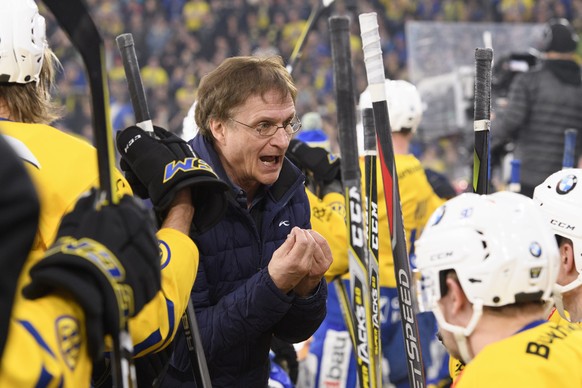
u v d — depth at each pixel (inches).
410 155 208.7
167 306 85.7
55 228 84.6
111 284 66.9
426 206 209.2
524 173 288.2
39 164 85.8
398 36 586.9
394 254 102.5
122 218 70.2
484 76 106.7
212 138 115.3
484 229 81.0
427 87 330.6
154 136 98.6
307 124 258.8
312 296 113.6
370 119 109.3
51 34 540.1
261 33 578.9
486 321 82.0
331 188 166.1
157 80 552.1
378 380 110.7
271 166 113.3
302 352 204.2
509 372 78.2
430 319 211.0
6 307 58.2
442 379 211.3
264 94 110.7
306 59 564.4
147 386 95.4
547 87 285.3
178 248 89.4
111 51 554.9
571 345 80.7
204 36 572.7
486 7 574.9
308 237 107.6
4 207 57.2
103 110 71.1
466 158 305.9
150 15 575.5
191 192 94.4
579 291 107.1
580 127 287.6
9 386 62.8
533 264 80.2
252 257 113.9
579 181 107.3
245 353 114.1
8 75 91.4
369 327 110.7
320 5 183.3
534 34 381.7
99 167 71.2
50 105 99.7
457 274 81.4
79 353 69.0
